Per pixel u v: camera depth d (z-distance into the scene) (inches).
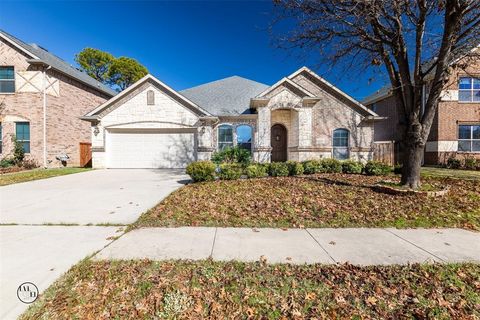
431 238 178.2
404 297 111.6
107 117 599.2
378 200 264.5
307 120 595.2
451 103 639.1
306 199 269.7
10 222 209.6
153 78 594.6
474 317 99.7
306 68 624.7
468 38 281.9
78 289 115.6
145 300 108.5
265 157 588.1
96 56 1337.4
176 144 610.5
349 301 108.7
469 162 576.7
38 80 622.2
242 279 124.1
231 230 193.2
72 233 185.8
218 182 374.9
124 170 569.3
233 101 684.7
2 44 619.2
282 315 100.5
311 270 133.2
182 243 167.5
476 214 225.9
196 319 98.0
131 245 163.8
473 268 136.2
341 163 473.7
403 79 299.4
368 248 161.0
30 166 598.9
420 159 300.4
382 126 842.2
